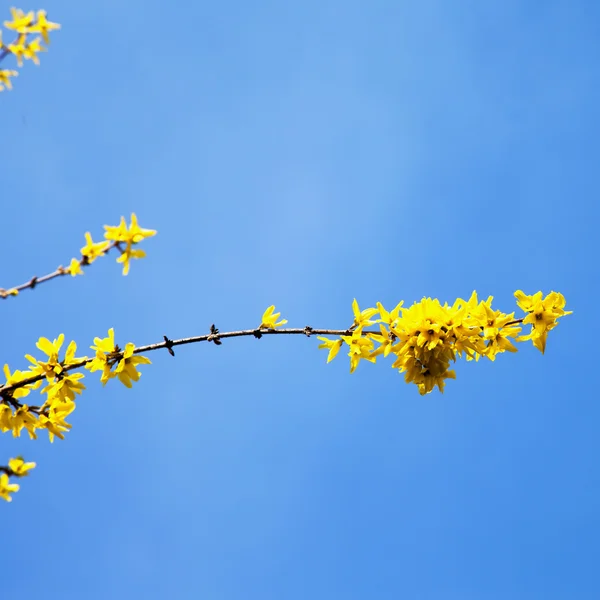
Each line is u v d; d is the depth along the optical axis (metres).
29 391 1.45
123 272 1.40
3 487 1.33
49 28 1.41
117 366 1.45
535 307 1.46
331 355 1.48
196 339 1.47
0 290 1.38
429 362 1.46
